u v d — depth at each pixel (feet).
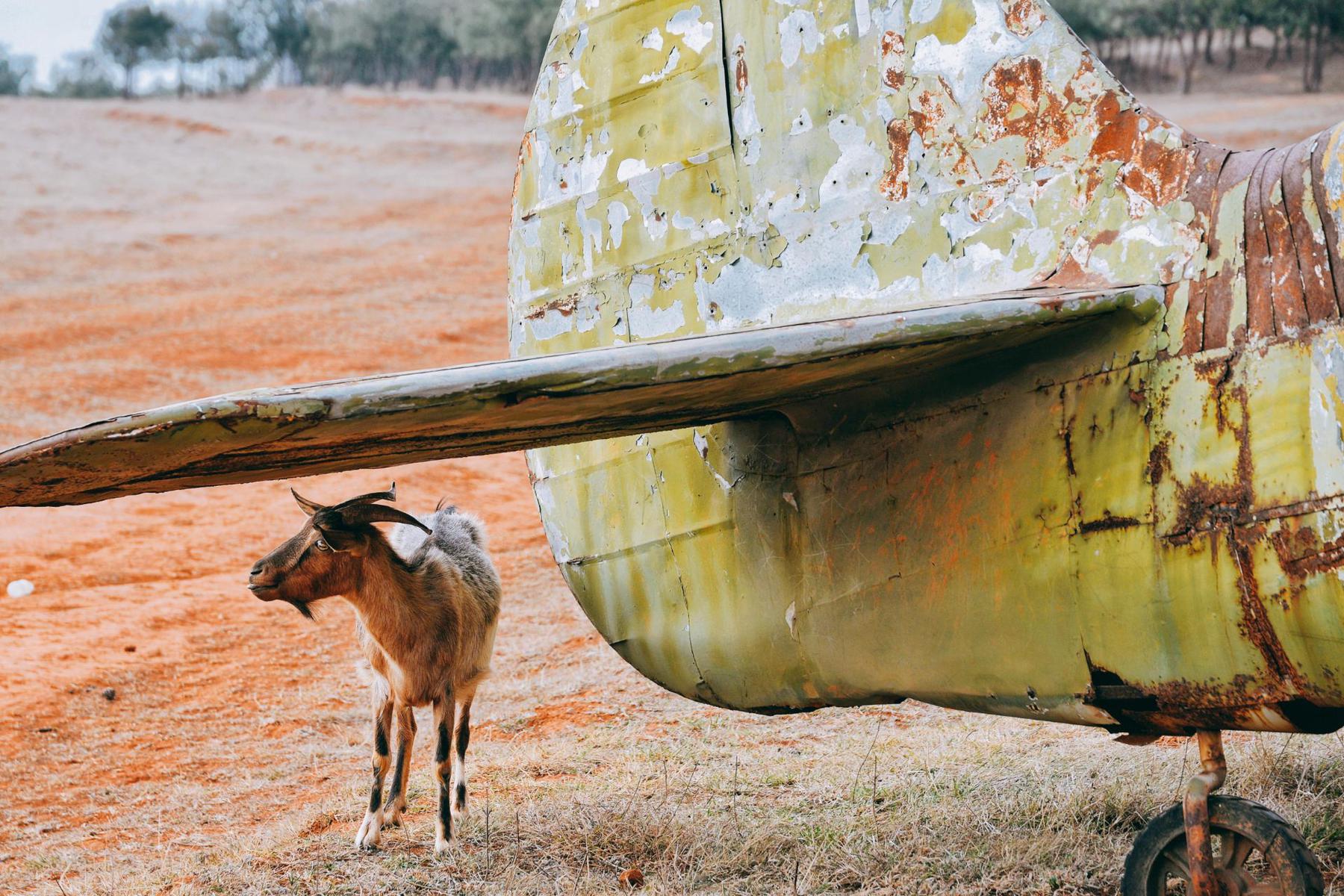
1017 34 13.57
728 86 16.43
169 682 35.65
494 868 18.25
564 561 18.67
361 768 26.63
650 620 17.51
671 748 23.86
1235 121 181.57
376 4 341.62
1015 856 16.44
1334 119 174.19
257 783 26.30
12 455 9.20
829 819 18.76
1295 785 17.84
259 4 375.86
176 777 27.40
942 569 13.80
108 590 46.70
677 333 17.04
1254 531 11.25
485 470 66.69
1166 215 12.22
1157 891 13.67
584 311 18.29
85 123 215.10
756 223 16.11
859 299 14.89
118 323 97.14
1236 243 11.62
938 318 11.25
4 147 187.11
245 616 42.78
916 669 14.21
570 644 34.81
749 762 22.58
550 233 18.72
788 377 11.78
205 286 113.29
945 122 14.14
